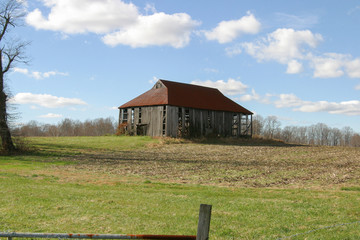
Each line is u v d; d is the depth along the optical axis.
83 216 11.08
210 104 59.06
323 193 15.87
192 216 11.39
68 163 28.64
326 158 34.00
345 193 15.82
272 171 24.53
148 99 56.72
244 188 17.44
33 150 37.97
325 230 9.77
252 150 42.44
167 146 46.06
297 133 133.12
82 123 123.69
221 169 25.55
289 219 11.07
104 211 11.80
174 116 53.78
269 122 120.38
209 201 13.80
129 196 14.59
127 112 59.28
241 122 63.56
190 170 24.92
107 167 26.30
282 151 41.41
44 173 22.17
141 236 6.29
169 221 10.77
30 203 12.66
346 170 24.91
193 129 55.72
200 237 5.93
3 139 36.28
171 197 14.55
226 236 9.36
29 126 120.12
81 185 17.58
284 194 15.60
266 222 10.74
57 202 12.98
